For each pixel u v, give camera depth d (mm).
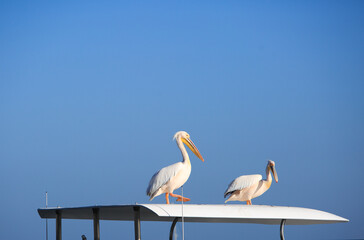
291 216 19297
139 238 17062
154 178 21828
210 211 17781
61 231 20781
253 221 20578
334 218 20641
